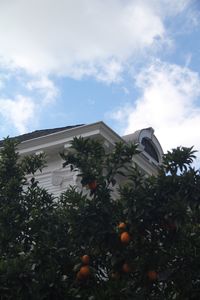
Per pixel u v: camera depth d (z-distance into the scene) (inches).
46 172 605.6
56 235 343.3
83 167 335.9
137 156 620.4
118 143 350.3
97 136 579.5
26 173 411.5
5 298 282.5
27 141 605.0
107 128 581.3
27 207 381.1
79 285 316.2
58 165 602.5
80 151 351.9
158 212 310.0
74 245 333.1
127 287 293.0
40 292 303.3
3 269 287.3
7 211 364.8
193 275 312.0
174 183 315.9
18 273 284.4
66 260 328.2
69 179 585.3
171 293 311.3
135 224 309.0
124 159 347.6
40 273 311.4
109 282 299.9
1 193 383.9
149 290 306.0
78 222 314.3
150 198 309.7
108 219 315.0
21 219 372.2
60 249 330.3
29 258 318.3
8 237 354.9
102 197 328.2
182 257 313.7
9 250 347.9
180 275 311.1
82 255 326.6
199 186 314.5
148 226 312.8
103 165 346.9
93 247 319.9
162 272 310.3
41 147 602.9
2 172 395.2
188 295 311.1
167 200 312.2
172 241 315.3
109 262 322.7
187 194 314.3
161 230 315.3
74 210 316.8
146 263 307.0
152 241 315.6
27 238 362.6
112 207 321.1
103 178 335.6
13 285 282.8
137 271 310.3
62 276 315.6
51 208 384.8
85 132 584.7
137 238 311.6
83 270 314.2
